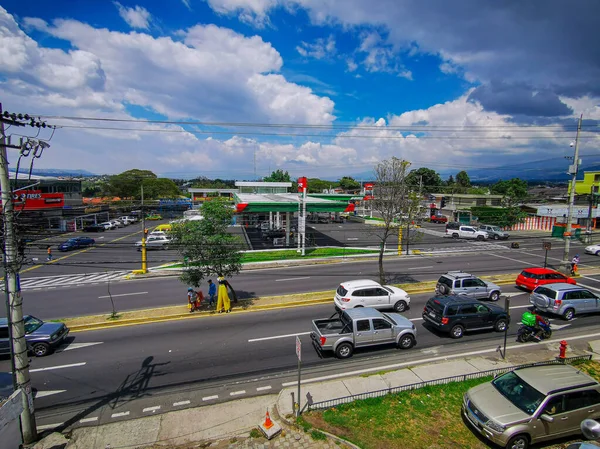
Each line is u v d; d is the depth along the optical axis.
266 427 9.21
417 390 11.02
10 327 8.99
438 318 15.49
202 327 16.81
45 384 11.92
